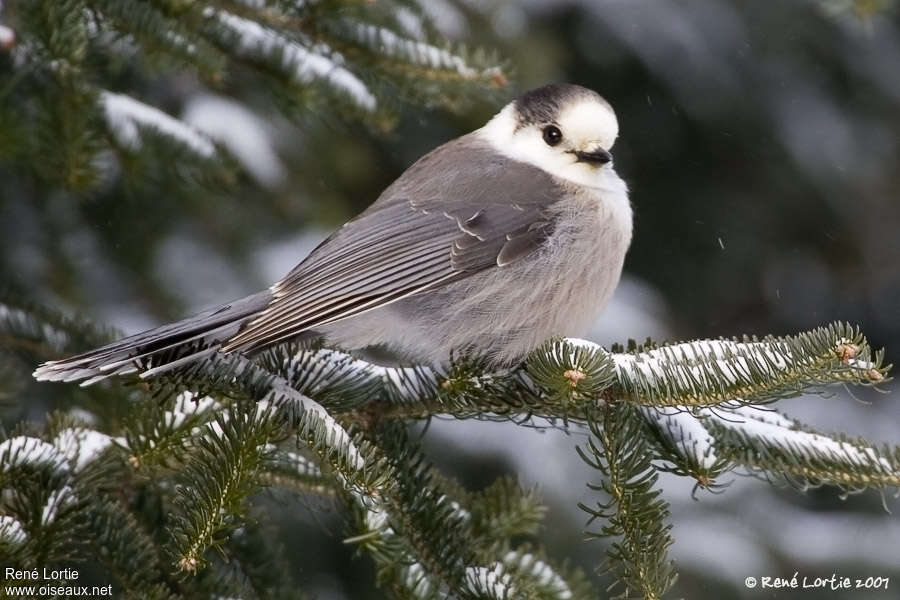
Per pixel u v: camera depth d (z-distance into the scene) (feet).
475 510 22.34
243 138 32.94
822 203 39.52
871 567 33.45
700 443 20.30
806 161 38.50
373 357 33.58
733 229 39.29
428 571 20.40
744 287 40.32
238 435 18.33
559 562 31.27
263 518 22.45
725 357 19.13
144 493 21.02
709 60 37.60
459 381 21.06
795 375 17.99
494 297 25.96
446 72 26.22
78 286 30.68
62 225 31.12
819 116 38.47
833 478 19.86
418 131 36.32
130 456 19.24
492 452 32.91
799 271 41.63
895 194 41.16
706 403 19.15
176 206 32.35
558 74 34.53
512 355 26.35
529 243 26.25
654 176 38.75
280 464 21.65
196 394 20.39
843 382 17.97
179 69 25.34
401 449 21.35
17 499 18.92
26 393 27.63
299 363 21.70
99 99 25.45
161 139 27.40
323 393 21.29
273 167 33.30
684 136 38.27
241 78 32.01
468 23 32.83
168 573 20.74
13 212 30.78
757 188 39.09
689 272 39.81
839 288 42.93
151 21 24.63
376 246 25.35
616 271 27.27
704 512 34.40
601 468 19.42
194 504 17.97
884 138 39.32
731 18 37.81
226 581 20.86
